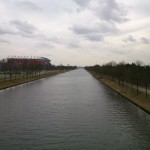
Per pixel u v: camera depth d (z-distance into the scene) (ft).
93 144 90.53
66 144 90.43
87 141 93.66
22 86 295.28
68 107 156.97
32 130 106.93
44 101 179.83
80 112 142.20
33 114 136.77
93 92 235.20
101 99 189.78
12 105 163.32
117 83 286.05
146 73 172.04
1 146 88.33
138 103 160.35
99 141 93.61
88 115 135.03
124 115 134.51
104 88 273.33
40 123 118.01
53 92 234.58
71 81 387.34
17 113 139.13
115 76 307.99
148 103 151.64
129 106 159.94
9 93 224.74
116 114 136.77
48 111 144.97
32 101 179.63
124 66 274.57
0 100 183.73
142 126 113.39
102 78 430.61
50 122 119.96
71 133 103.04
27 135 100.27
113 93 227.20
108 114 136.87
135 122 120.26
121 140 95.09
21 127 111.34
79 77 507.71
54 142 92.43
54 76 552.00
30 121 121.60
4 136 99.19
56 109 150.61
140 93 184.34
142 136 99.60
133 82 220.02
